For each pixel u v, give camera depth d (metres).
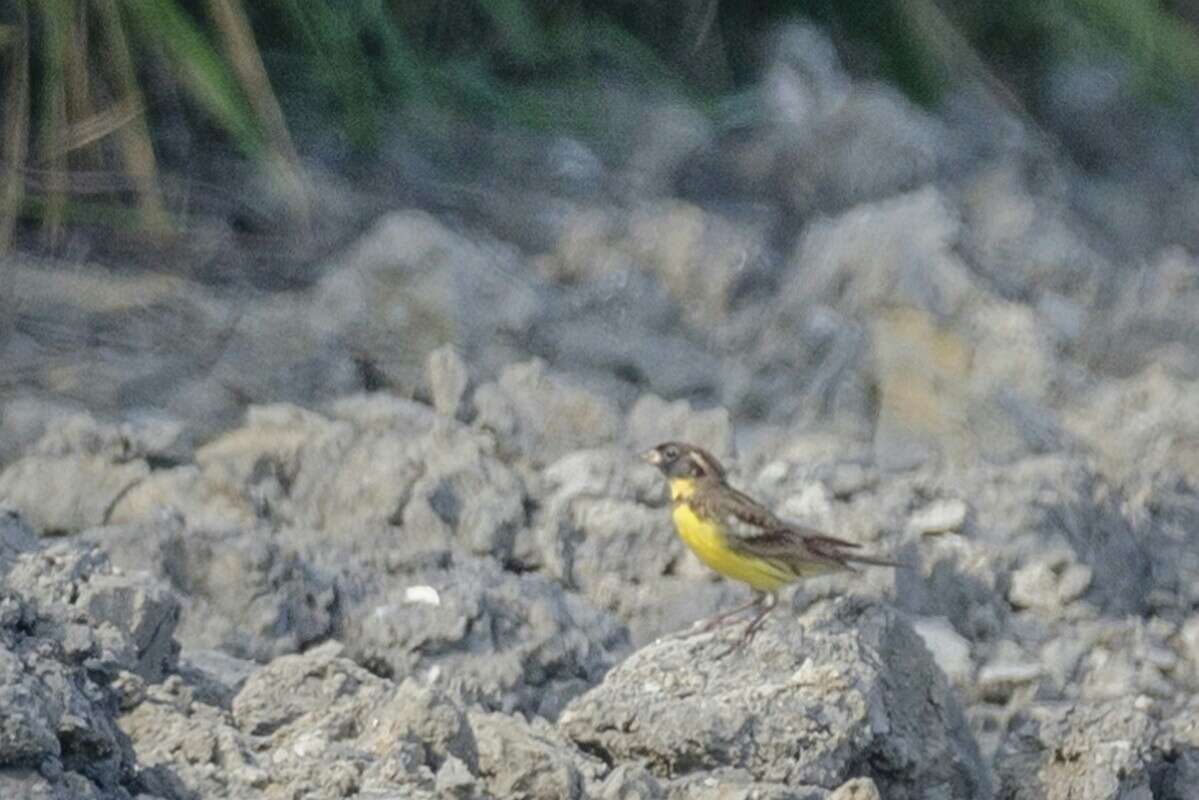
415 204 17.03
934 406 14.62
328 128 17.64
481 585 10.85
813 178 18.44
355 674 9.48
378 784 8.67
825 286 15.60
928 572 12.02
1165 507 13.64
